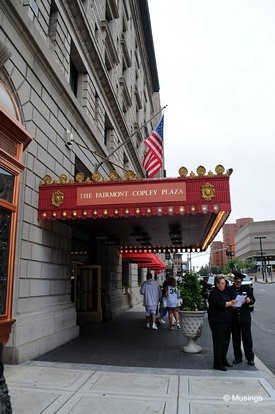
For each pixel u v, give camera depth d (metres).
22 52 8.88
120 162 23.06
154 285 13.63
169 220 11.66
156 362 7.89
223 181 9.06
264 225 132.38
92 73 16.27
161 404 5.31
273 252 129.12
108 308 16.25
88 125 14.21
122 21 26.95
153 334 11.96
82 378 6.57
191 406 5.25
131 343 10.20
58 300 10.41
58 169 11.12
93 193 9.47
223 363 7.37
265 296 33.09
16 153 7.86
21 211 8.45
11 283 7.52
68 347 9.53
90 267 15.52
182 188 9.18
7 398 3.34
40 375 6.72
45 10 10.88
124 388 6.02
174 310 13.43
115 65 22.30
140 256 21.42
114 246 20.08
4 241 7.41
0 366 3.38
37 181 9.52
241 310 7.82
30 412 4.96
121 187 9.41
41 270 9.37
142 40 36.75
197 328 8.85
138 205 9.25
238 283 7.92
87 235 16.23
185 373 6.96
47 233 9.91
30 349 8.02
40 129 9.84
